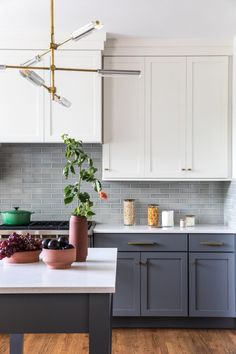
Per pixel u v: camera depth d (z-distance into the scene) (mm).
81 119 4230
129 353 3500
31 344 3727
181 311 4090
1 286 1880
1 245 2412
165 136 4324
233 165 4266
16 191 4691
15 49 4184
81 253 2463
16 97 4215
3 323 1917
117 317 4176
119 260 4105
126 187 4684
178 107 4320
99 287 1892
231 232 4094
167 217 4395
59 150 4695
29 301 1921
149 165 4320
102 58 4336
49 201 4688
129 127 4324
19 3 3504
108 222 4680
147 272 4105
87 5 3527
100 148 4680
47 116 4219
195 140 4320
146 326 4176
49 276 2092
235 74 4211
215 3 3514
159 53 4332
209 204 4688
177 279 4105
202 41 4309
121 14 3725
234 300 4090
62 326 1929
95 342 1910
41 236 3980
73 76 4219
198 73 4320
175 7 3588
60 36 4164
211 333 4027
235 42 4223
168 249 4105
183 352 3525
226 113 4309
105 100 4328
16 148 4691
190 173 4312
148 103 4320
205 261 4105
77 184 2498
